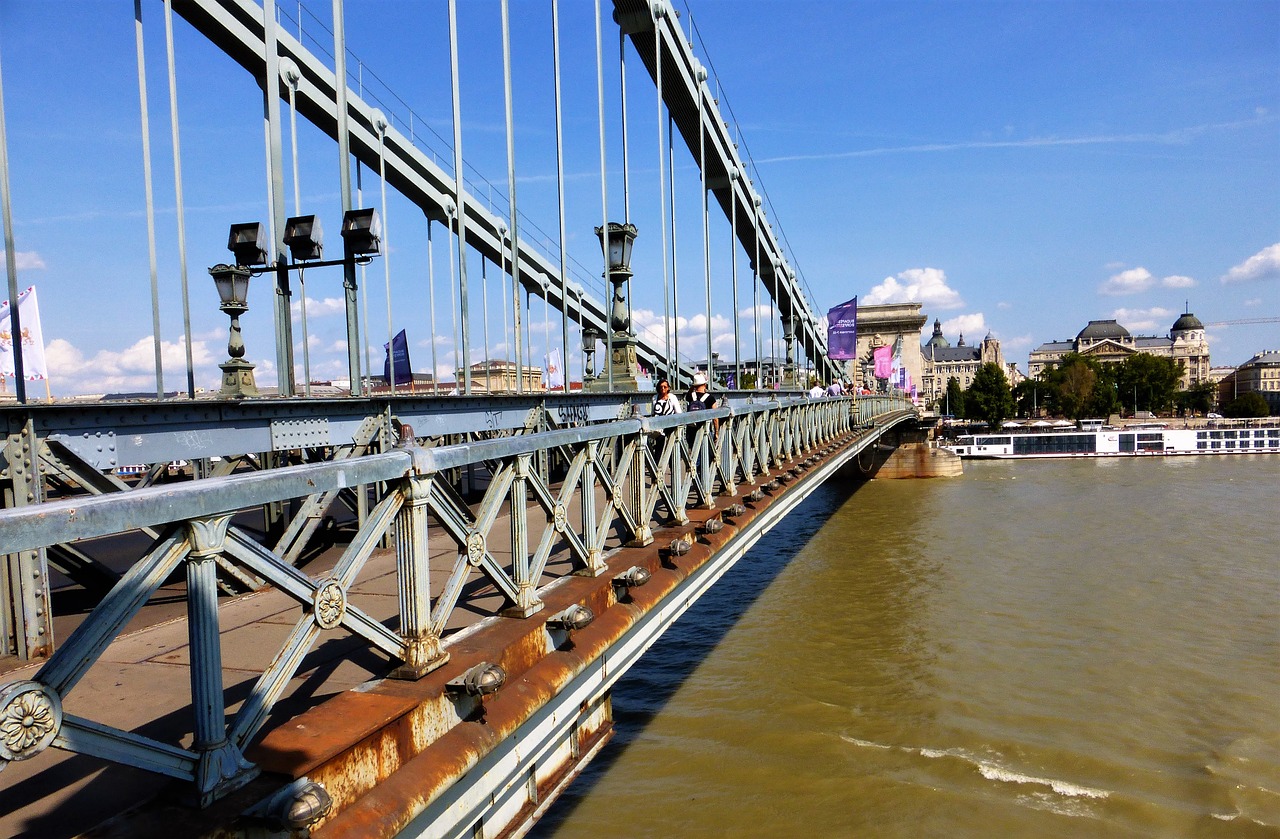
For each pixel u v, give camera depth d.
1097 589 20.48
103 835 1.92
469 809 3.12
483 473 15.09
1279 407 140.00
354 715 2.64
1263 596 19.59
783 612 19.02
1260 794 10.38
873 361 45.84
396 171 13.57
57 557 5.36
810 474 12.66
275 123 7.11
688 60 14.23
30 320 11.00
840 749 11.73
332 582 2.53
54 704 1.65
